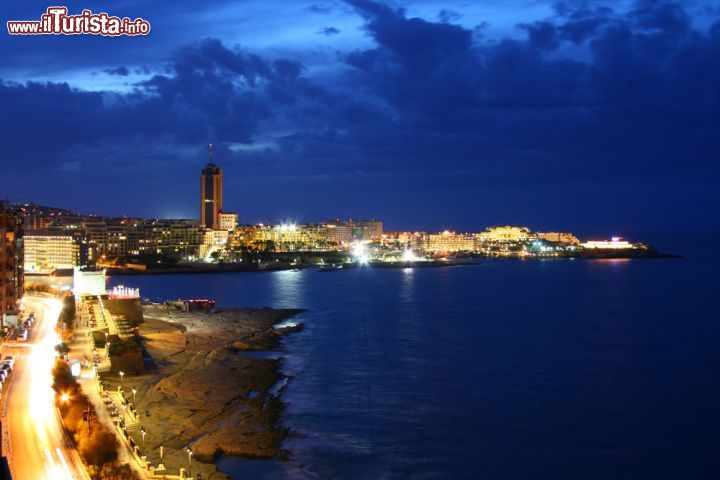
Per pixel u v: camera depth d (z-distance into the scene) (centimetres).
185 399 9944
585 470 7800
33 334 13188
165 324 17150
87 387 9619
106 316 15138
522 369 12625
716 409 9969
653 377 11938
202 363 12594
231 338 15788
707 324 18425
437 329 17675
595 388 11200
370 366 12925
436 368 12731
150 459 7175
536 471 7769
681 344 15200
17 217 16812
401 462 7981
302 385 11388
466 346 15050
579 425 9306
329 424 9281
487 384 11488
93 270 18462
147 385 10331
